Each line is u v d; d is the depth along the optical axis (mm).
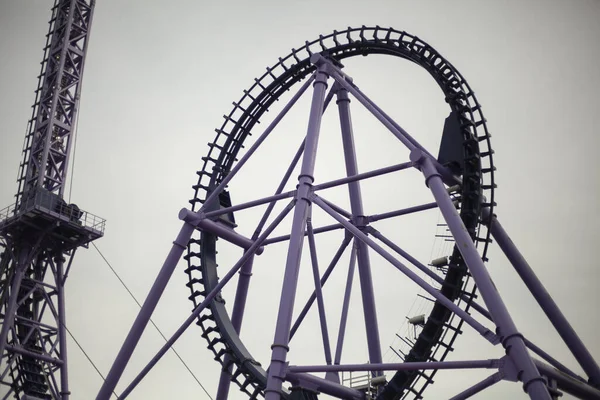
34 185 52500
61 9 58094
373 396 35312
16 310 48500
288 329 32125
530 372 27375
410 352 33750
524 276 36500
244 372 37438
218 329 38969
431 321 33406
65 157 53812
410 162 33594
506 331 28188
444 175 35750
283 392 33562
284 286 32812
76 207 51531
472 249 30391
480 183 34875
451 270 33656
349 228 33469
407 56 40062
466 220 34688
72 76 56688
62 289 51031
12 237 50531
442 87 37594
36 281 50250
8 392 47562
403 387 33469
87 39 58125
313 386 33219
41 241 50906
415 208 38750
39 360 49562
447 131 36625
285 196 36250
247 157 40094
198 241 42625
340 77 39281
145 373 37906
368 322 39219
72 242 51531
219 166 45125
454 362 28844
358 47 42188
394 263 31656
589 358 34812
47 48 57750
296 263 33312
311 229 39875
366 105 37281
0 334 47094
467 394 29172
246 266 42906
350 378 37375
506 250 36812
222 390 41781
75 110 55625
